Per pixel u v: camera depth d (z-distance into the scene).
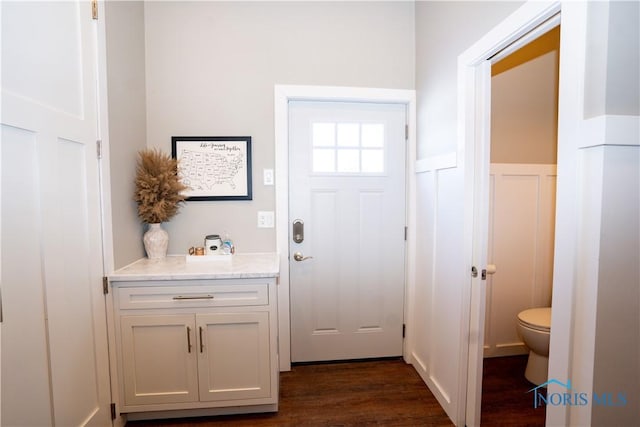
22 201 1.04
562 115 1.00
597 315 0.92
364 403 1.84
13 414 1.00
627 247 0.92
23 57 1.04
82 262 1.35
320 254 2.23
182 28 2.01
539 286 2.29
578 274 0.96
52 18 1.18
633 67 0.89
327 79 2.11
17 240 1.02
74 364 1.30
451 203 1.68
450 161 1.67
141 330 1.61
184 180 2.04
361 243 2.25
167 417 1.69
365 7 2.13
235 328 1.65
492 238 2.23
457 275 1.62
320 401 1.86
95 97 1.46
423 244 2.06
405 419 1.72
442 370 1.81
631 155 0.90
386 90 2.14
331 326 2.27
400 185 2.26
